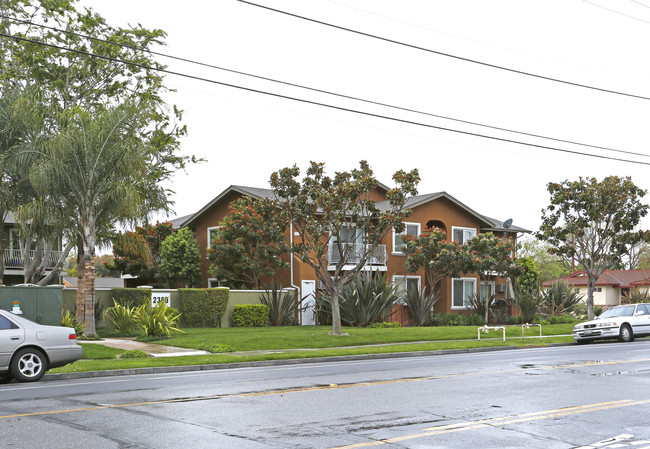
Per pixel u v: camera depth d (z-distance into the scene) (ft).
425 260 117.08
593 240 116.26
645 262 272.72
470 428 28.99
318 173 84.02
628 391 39.99
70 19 97.50
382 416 31.83
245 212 115.75
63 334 48.75
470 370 52.19
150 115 86.48
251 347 73.41
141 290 98.58
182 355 65.87
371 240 84.89
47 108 82.43
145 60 100.78
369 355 69.67
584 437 27.25
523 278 145.28
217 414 32.19
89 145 79.10
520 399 36.96
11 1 94.17
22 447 25.21
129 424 29.60
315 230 82.38
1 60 95.86
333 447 25.44
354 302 106.52
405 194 84.28
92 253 81.20
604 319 89.86
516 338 91.09
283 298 113.91
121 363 57.88
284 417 31.50
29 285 66.64
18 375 46.34
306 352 69.51
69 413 32.24
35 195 87.04
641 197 113.80
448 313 125.59
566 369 52.49
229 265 117.29
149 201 87.71
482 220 136.98
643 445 25.85
